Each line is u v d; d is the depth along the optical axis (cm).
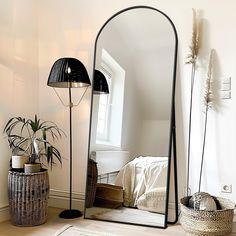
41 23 288
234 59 220
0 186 240
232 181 218
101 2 266
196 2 232
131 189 240
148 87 242
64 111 279
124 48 254
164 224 221
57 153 254
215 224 186
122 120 251
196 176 230
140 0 252
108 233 209
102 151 255
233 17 221
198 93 230
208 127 227
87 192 255
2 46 243
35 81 285
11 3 252
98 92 262
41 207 229
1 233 210
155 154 235
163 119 234
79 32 274
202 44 229
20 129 263
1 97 242
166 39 238
